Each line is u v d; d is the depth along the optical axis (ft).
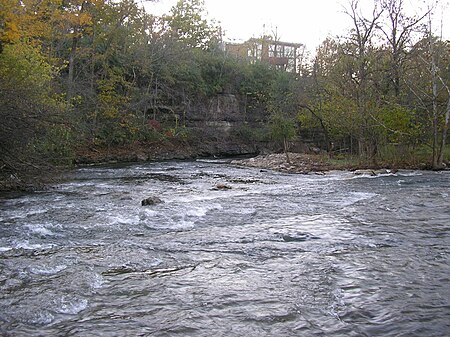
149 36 143.84
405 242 31.32
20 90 53.67
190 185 68.13
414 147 101.91
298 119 131.44
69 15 94.94
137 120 138.92
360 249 29.48
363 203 48.57
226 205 47.19
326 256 27.76
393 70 108.68
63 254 27.58
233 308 19.67
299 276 23.90
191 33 171.63
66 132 71.82
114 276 23.61
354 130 106.93
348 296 21.11
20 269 24.41
